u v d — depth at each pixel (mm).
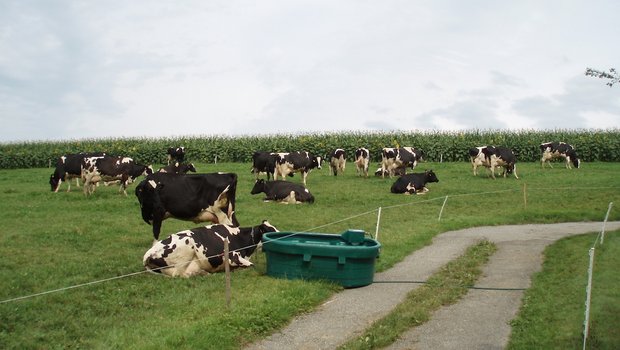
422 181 28391
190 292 11391
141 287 11672
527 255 15508
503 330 9867
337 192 28406
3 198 25734
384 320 10203
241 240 13828
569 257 14555
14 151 53156
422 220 21188
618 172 35812
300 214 21797
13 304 10273
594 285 11453
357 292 12195
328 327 10008
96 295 11062
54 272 12641
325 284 12242
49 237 16609
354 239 13344
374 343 9188
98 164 27047
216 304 10562
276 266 12797
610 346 8711
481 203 25391
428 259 15219
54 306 10344
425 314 10602
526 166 41562
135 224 19125
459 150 48125
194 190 15234
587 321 8961
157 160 54562
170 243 12570
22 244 15602
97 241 16203
